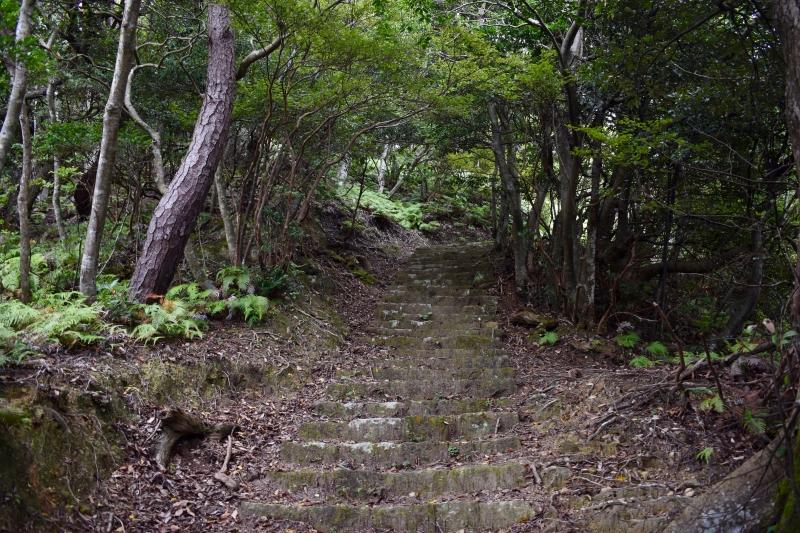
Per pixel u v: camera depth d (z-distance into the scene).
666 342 8.30
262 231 8.41
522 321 8.18
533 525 3.68
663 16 5.80
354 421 5.23
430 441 5.02
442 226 16.36
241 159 9.80
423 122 9.80
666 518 3.32
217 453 4.55
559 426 4.99
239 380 5.63
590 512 3.62
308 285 8.62
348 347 7.42
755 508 2.93
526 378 6.49
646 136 6.73
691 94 5.80
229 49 6.63
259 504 4.00
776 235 5.77
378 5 7.29
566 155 7.84
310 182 10.16
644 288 8.38
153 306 5.42
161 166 6.77
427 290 9.98
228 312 6.76
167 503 3.86
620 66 6.26
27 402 3.60
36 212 9.45
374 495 4.30
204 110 6.50
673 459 4.05
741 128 6.27
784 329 3.72
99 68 7.77
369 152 10.84
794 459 2.88
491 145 9.98
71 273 6.55
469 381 6.26
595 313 8.32
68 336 4.66
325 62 7.06
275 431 5.13
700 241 8.42
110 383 4.40
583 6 6.57
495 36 8.66
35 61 4.14
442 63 7.93
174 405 4.73
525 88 7.62
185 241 6.30
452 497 4.22
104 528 3.40
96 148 7.43
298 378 6.14
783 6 2.79
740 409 4.07
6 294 5.84
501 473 4.28
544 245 10.00
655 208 7.48
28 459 3.31
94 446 3.85
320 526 3.88
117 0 8.98
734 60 5.70
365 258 11.16
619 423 4.55
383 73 7.57
